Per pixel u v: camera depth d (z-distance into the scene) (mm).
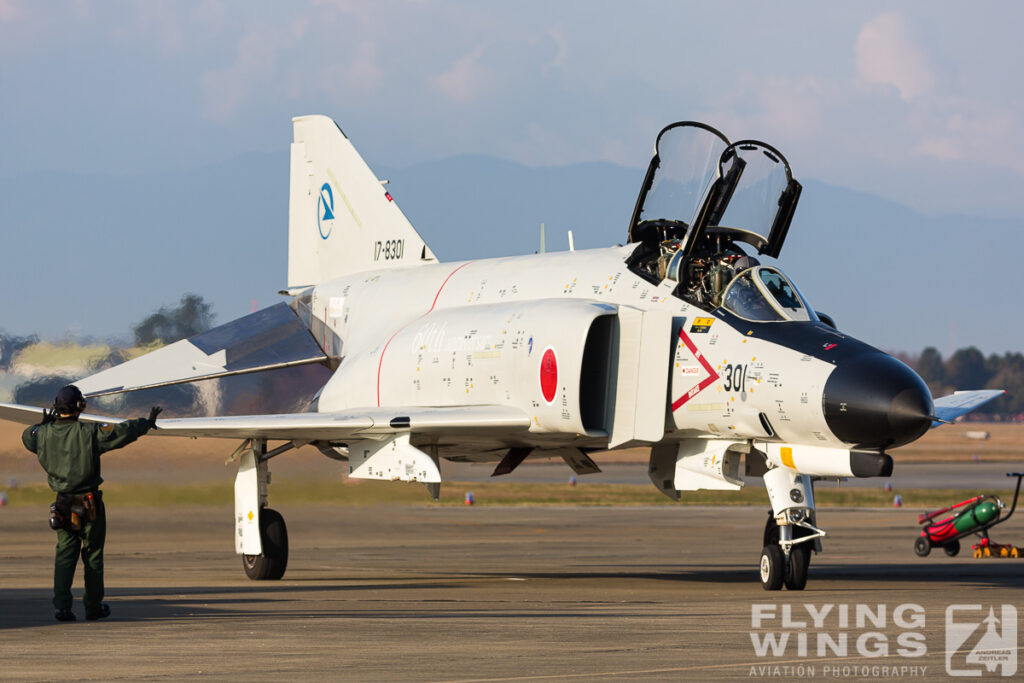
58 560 32188
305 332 66125
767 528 47531
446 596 40438
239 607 35938
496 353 49594
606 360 47156
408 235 64750
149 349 91750
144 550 67250
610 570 56000
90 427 32000
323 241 69625
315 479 88938
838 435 41000
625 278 48781
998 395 57250
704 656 26281
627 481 176250
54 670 24297
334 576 51719
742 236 48969
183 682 23016
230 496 94188
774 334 43656
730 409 43875
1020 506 120562
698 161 48656
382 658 25797
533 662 25344
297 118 72375
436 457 54531
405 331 55875
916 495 140625
